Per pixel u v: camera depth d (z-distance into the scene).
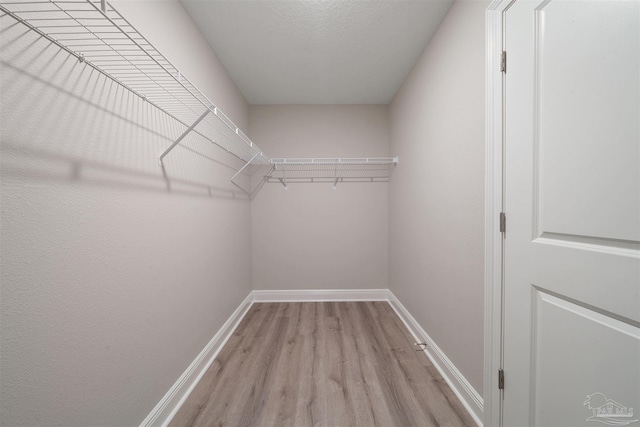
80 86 0.83
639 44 0.64
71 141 0.80
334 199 2.99
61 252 0.76
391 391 1.48
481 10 1.23
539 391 0.95
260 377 1.60
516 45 1.01
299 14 1.58
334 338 2.09
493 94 1.13
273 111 2.97
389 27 1.71
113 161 0.96
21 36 0.66
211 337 1.82
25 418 0.68
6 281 0.63
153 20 1.21
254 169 2.97
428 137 1.87
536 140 0.94
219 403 1.39
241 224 2.58
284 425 1.25
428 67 1.87
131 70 1.06
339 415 1.31
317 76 2.34
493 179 1.14
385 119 2.97
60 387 0.76
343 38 1.82
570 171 0.82
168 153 1.31
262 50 1.94
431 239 1.83
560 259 0.85
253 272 2.99
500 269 1.11
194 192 1.59
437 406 1.36
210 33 1.74
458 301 1.46
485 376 1.19
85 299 0.84
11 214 0.64
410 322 2.24
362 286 3.00
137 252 1.08
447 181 1.58
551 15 0.87
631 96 0.65
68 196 0.78
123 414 1.00
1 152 0.62
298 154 2.97
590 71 0.75
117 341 0.97
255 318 2.51
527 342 0.99
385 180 2.99
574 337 0.82
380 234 3.00
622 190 0.68
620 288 0.69
